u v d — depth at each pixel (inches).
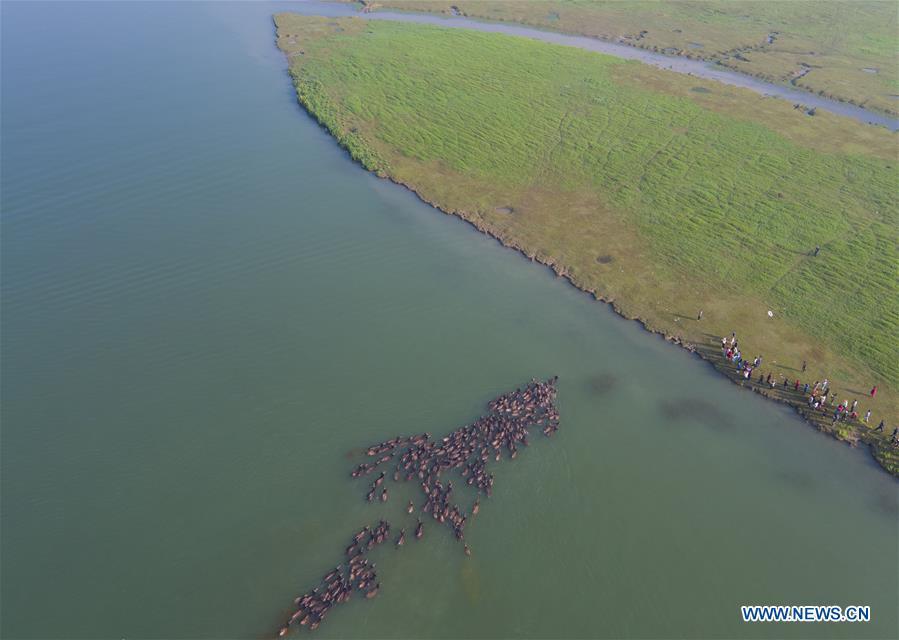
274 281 3102.9
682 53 6028.5
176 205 3700.8
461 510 2057.1
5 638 1752.0
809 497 2134.6
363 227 3508.9
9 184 3868.1
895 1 7524.6
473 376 2568.9
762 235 3344.0
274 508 2078.0
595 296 3006.9
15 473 2178.9
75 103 4977.9
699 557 1952.5
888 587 1882.4
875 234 3336.6
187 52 6141.7
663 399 2484.0
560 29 6776.6
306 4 7696.9
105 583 1875.0
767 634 1763.0
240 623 1782.7
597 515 2062.0
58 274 3134.8
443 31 6545.3
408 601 1824.6
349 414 2394.2
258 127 4638.3
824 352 2642.7
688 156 4138.8
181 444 2281.0
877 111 4825.3
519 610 1809.8
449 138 4411.9
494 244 3385.8
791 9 7219.5
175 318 2861.7
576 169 4025.6
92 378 2549.2
